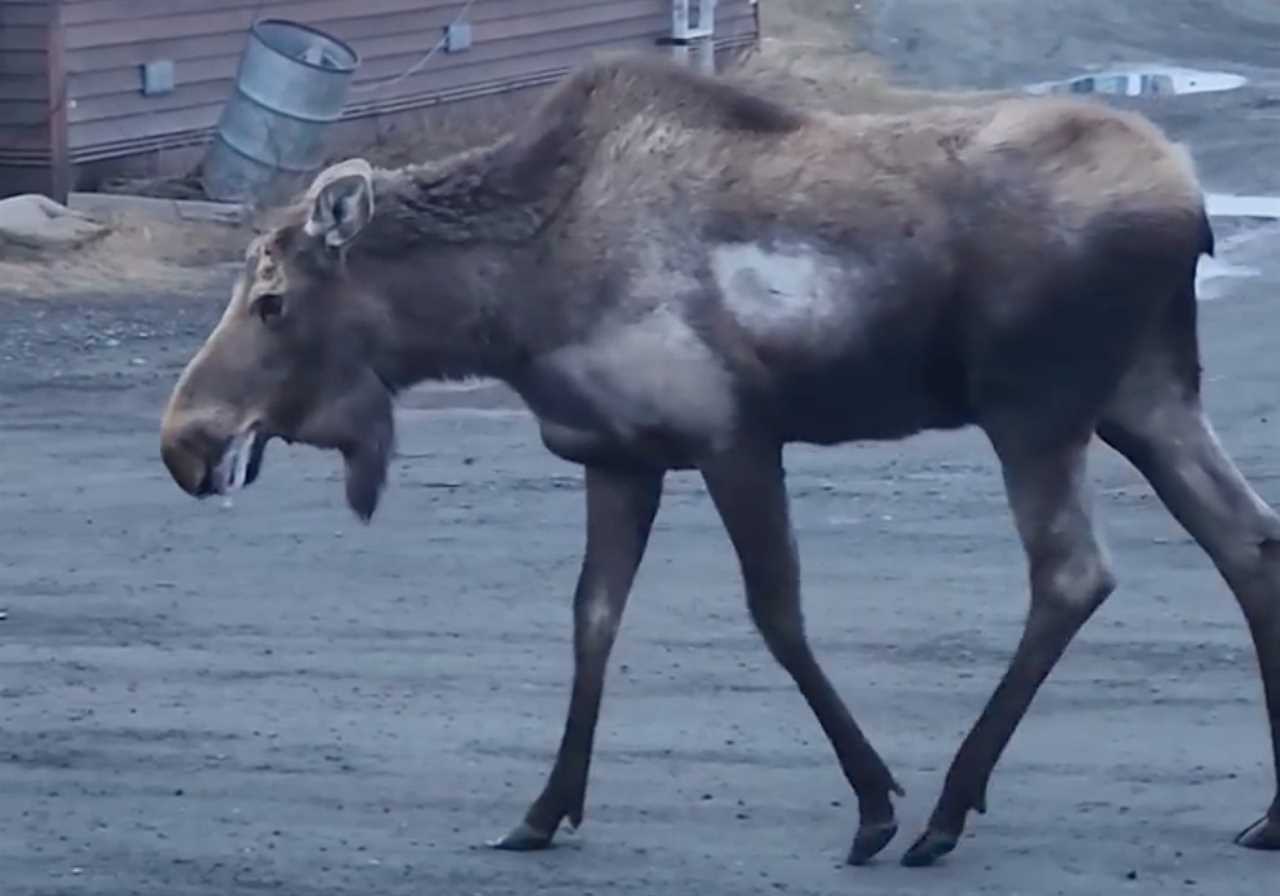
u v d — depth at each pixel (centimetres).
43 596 1531
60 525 1719
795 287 995
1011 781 1143
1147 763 1169
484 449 1939
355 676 1349
